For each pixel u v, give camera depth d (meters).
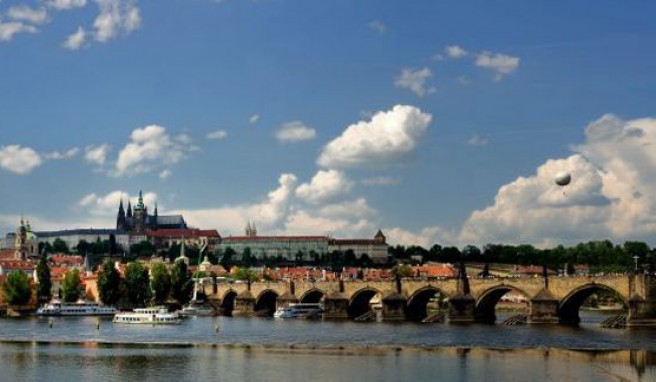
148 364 175.25
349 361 179.38
